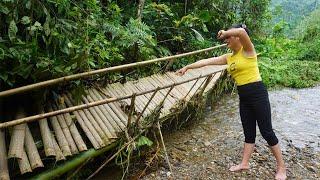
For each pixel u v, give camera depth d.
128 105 4.22
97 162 3.87
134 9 6.79
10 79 3.51
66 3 4.11
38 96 3.74
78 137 3.47
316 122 5.71
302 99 6.97
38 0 3.67
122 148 3.51
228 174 3.97
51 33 3.75
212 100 6.29
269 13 10.88
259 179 3.88
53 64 3.67
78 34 4.30
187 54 5.19
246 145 3.99
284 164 3.92
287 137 5.06
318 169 4.18
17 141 3.15
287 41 11.80
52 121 3.66
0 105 3.61
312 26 12.15
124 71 5.41
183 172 3.98
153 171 3.94
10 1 3.44
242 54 3.60
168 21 7.39
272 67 8.25
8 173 2.90
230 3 9.19
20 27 3.85
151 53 5.99
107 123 3.85
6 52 3.34
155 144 4.55
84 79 4.50
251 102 3.66
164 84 5.38
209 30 8.76
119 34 5.37
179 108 4.59
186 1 7.84
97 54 4.70
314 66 9.39
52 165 3.29
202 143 4.76
